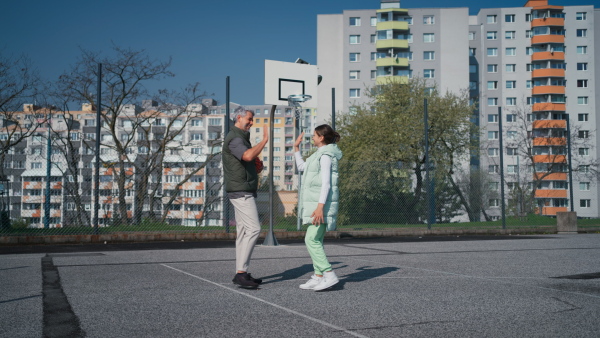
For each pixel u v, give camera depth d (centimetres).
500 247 1184
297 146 601
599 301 496
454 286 588
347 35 7119
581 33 7494
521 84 7450
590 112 7388
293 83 1388
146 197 1562
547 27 7356
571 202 1972
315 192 558
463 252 1043
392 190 1739
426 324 399
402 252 1045
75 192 1433
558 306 471
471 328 386
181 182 1623
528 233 1889
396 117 3916
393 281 627
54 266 795
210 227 1608
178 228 1564
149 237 1427
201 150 2750
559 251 1062
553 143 5378
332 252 1041
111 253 1045
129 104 2770
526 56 7481
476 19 7750
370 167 1723
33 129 2286
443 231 1747
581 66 7462
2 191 1398
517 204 1988
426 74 7012
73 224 1417
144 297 519
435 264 815
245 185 586
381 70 6912
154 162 1600
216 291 555
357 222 1686
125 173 1529
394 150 3728
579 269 750
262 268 758
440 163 3766
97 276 676
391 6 7169
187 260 891
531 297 518
